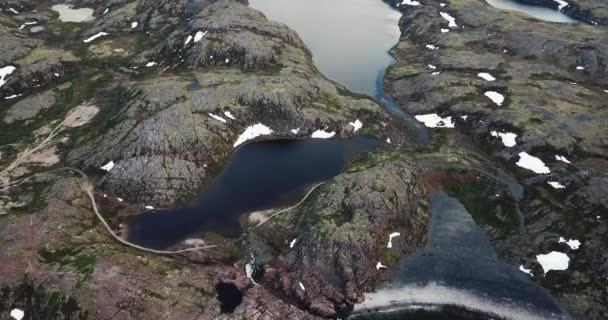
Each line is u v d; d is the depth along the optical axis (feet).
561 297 251.39
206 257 261.85
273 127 374.43
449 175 318.45
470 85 424.87
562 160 334.03
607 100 409.49
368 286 252.83
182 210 298.56
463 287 255.91
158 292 231.50
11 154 332.39
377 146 366.22
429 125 394.32
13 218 263.70
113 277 232.32
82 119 374.22
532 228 284.41
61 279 229.45
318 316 236.43
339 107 395.55
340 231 267.80
